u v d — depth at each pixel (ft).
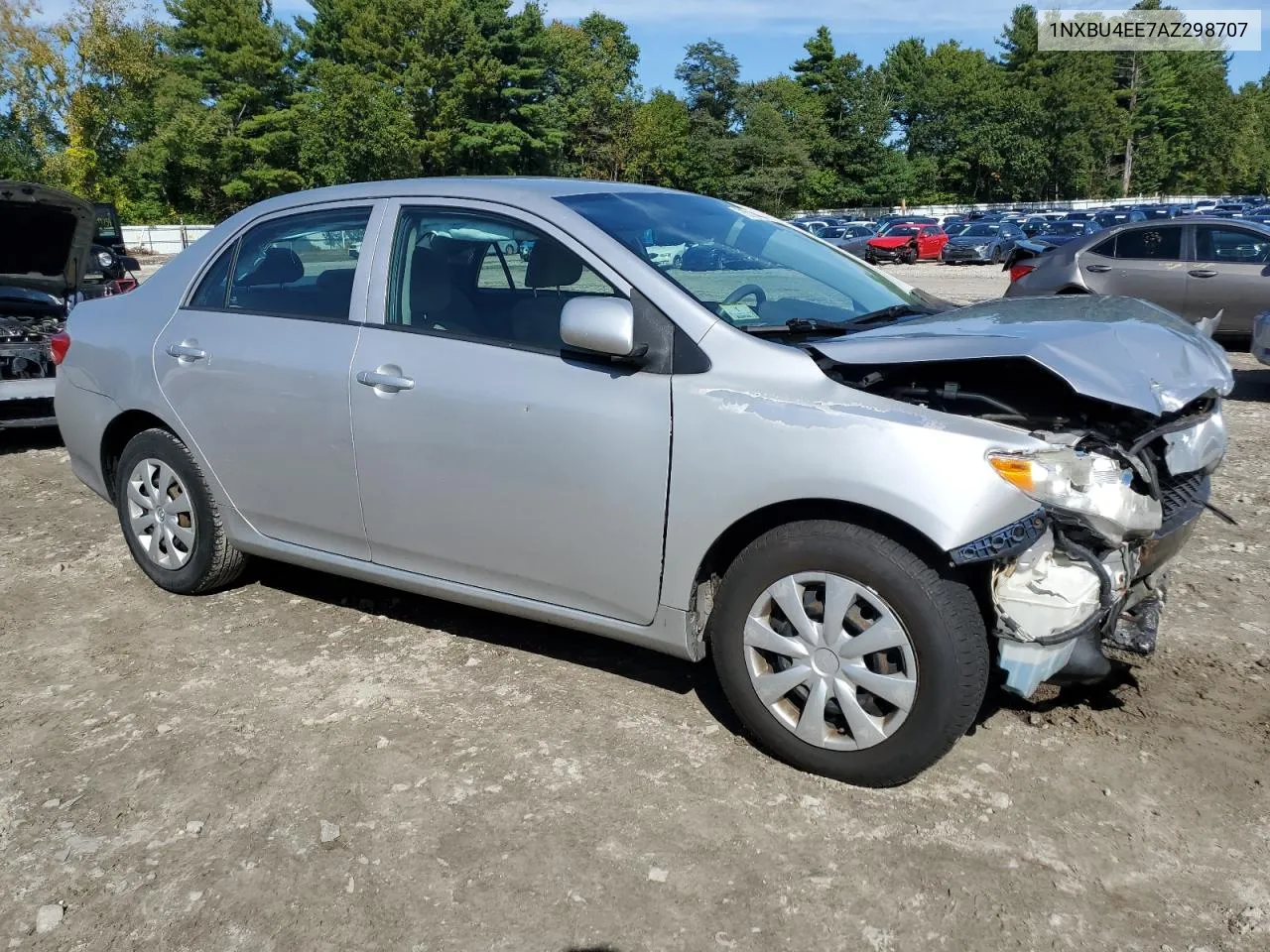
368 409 11.71
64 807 9.66
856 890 8.36
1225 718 10.89
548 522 10.69
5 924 8.17
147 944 7.93
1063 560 9.18
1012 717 10.94
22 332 23.45
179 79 189.88
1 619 14.06
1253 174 323.98
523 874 8.62
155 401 13.85
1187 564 15.55
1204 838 8.94
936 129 283.18
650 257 10.66
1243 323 36.09
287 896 8.42
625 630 10.63
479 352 11.06
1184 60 306.35
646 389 10.00
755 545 9.73
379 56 195.93
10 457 23.72
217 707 11.48
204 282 13.84
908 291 13.21
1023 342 9.05
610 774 10.02
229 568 14.24
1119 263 37.96
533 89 205.98
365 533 12.25
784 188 252.01
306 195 13.28
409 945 7.86
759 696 9.91
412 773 10.11
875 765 9.40
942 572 8.96
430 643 13.05
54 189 22.26
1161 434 10.00
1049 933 7.86
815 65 271.08
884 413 9.04
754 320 10.53
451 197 11.84
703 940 7.86
